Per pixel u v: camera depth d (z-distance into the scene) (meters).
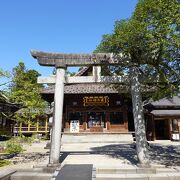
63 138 23.89
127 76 10.42
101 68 11.05
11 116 11.63
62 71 10.33
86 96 24.89
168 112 25.27
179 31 8.19
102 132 24.25
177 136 23.95
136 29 8.65
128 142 23.14
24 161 11.45
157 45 8.73
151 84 10.80
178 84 9.73
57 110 9.97
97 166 9.38
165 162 10.70
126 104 25.16
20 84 11.58
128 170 8.82
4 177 7.93
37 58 10.35
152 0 8.59
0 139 21.77
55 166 9.30
